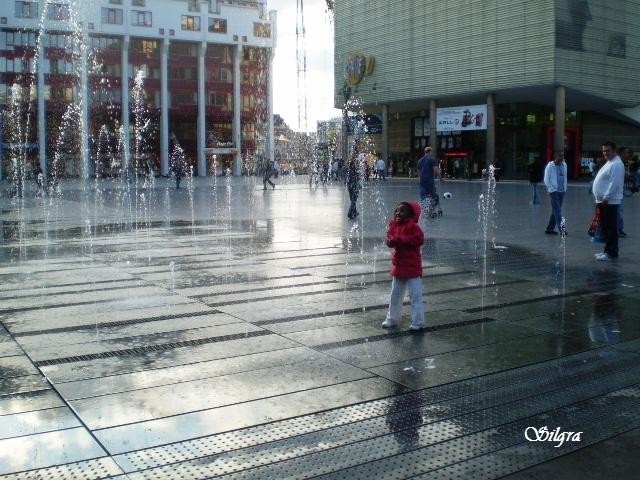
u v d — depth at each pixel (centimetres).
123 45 7331
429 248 1264
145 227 1684
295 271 1010
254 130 8425
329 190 3791
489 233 1515
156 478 360
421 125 5847
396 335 648
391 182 4909
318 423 435
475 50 4631
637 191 3177
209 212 2181
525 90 4456
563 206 2378
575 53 4225
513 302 792
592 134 5184
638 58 4650
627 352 591
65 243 1361
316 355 582
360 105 5806
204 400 473
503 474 367
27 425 429
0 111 6956
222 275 977
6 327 677
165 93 7612
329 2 6869
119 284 909
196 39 7700
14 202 2834
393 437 414
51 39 7069
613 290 862
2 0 6775
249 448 398
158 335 646
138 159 7681
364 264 1076
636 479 361
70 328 673
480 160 5353
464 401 473
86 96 7275
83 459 381
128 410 454
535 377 525
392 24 5344
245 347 605
